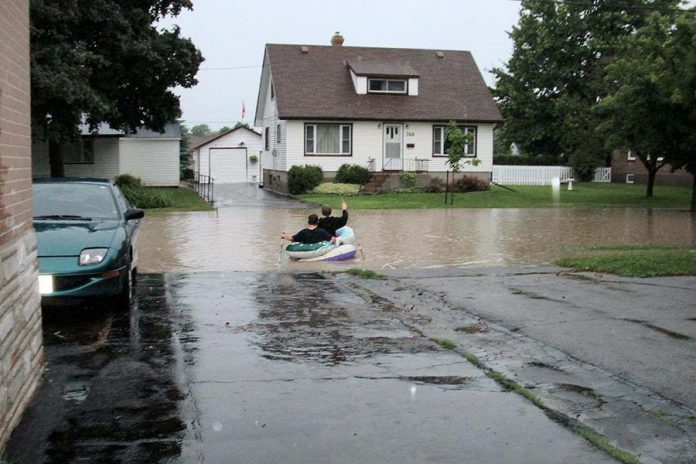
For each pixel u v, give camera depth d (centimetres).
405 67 3972
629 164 4597
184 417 501
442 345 712
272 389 565
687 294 985
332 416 505
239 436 467
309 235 1424
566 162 4934
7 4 496
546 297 975
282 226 2139
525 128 5091
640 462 431
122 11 2762
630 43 2748
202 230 2017
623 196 3562
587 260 1295
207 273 1202
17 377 488
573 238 1850
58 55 2358
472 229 2080
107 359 648
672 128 2581
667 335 747
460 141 3322
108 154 3825
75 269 813
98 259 828
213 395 549
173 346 697
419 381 590
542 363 653
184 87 3080
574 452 444
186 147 6234
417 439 464
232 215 2536
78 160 3784
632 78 2586
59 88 2284
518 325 805
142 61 2795
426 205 3050
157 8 2997
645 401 546
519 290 1034
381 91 3909
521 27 4947
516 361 660
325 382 586
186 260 1408
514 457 436
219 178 5550
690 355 671
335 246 1417
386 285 1080
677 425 497
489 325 807
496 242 1750
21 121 538
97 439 460
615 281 1109
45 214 959
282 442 458
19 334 497
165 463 425
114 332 757
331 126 3781
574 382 595
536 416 508
